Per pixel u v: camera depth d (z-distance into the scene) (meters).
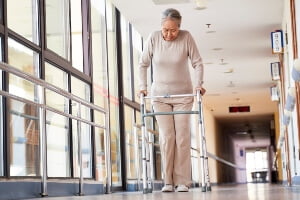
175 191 4.62
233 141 35.09
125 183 8.00
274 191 4.19
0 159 4.13
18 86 4.75
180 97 4.53
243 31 9.19
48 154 5.32
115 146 7.95
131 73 8.90
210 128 19.83
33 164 4.63
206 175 4.77
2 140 4.16
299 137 5.35
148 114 4.52
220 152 24.20
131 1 7.60
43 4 5.12
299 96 5.22
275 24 8.84
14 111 4.66
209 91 15.23
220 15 8.30
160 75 4.57
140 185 7.08
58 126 5.61
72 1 6.59
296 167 7.04
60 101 5.69
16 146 4.69
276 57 11.20
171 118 4.52
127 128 8.41
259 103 18.08
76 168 5.65
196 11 8.07
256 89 15.14
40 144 3.86
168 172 4.53
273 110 20.14
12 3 4.97
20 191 3.85
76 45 6.64
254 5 7.87
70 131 5.73
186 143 4.50
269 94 16.11
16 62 4.69
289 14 6.63
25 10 5.06
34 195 4.07
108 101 7.41
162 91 4.57
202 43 9.94
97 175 6.80
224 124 25.45
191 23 8.66
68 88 5.79
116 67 8.19
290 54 6.80
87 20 6.76
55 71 5.61
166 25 4.46
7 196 3.65
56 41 6.02
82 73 6.32
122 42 8.63
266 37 9.61
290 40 6.69
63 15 6.04
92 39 7.39
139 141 7.16
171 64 4.54
